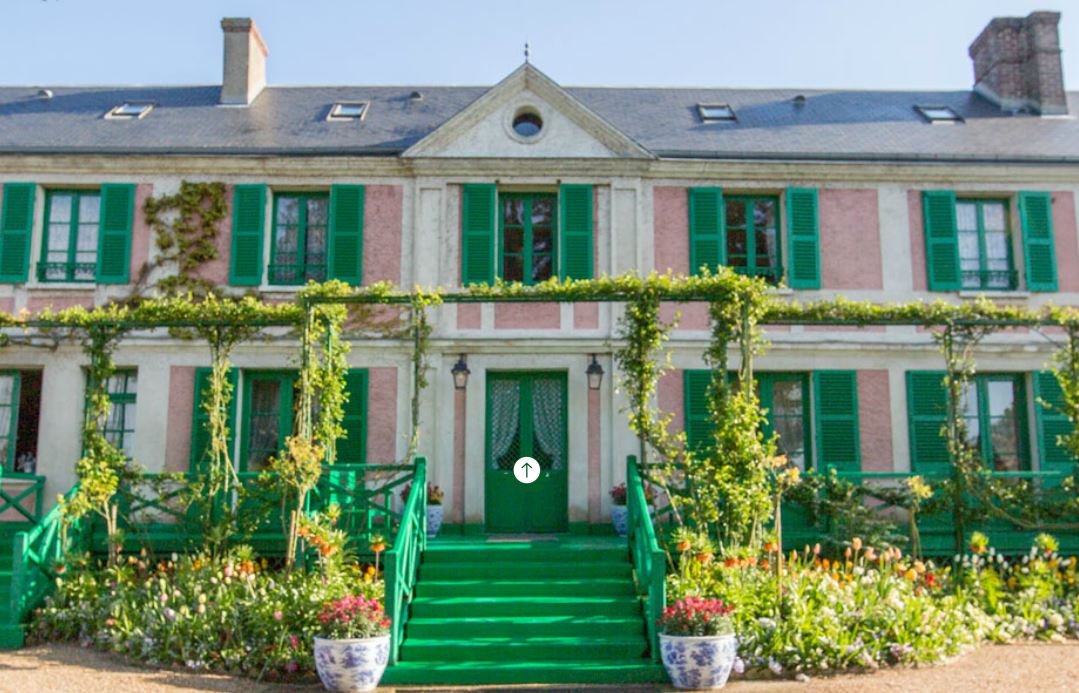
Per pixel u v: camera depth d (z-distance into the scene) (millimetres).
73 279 13609
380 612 8328
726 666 8062
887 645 8703
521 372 13453
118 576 10000
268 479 10398
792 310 10844
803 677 8234
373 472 12844
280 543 11062
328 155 13625
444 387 13234
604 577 10086
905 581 9703
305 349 10500
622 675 8336
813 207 13781
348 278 13484
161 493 10914
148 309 10812
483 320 13391
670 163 13680
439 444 13086
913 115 15734
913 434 13312
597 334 13305
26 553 9727
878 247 13805
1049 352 13367
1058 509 11211
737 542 9695
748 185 13891
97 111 15297
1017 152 13969
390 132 14562
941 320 11109
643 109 15672
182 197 13594
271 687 8094
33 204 13570
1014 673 8258
